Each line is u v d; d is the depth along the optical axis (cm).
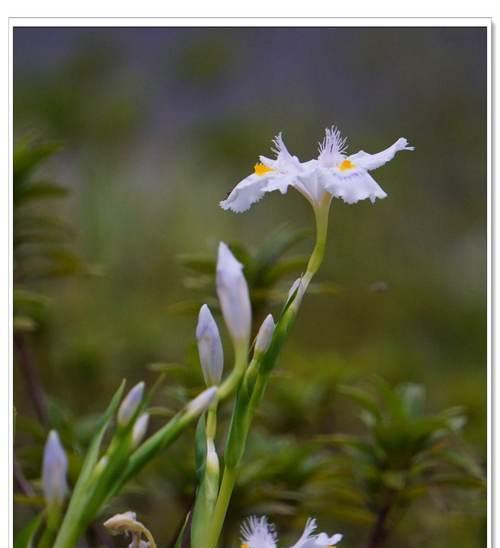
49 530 60
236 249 83
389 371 118
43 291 132
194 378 81
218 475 63
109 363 110
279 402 94
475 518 88
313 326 155
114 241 148
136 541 63
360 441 80
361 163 65
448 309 168
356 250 178
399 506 80
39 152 85
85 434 82
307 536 64
